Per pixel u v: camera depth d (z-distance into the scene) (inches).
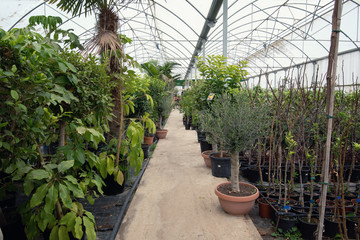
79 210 83.9
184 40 535.8
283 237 108.1
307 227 106.0
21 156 80.9
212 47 631.8
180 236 107.2
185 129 467.8
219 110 141.4
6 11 279.7
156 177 185.6
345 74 443.2
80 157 89.6
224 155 193.8
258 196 127.3
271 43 559.8
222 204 126.2
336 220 106.7
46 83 73.7
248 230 111.0
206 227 114.0
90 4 147.5
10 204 115.0
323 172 83.5
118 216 121.4
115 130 160.9
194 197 147.8
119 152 140.9
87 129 92.1
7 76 66.0
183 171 200.8
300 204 123.1
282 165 180.1
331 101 77.1
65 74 91.8
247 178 183.2
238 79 189.3
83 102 102.9
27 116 74.5
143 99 241.8
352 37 384.8
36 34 77.7
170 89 515.2
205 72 193.3
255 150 193.6
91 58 111.5
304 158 171.6
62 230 77.0
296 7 368.5
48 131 102.3
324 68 494.0
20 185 121.1
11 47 66.0
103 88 114.2
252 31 497.0
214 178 181.9
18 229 91.2
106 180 145.3
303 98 131.3
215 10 289.7
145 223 118.2
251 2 341.1
